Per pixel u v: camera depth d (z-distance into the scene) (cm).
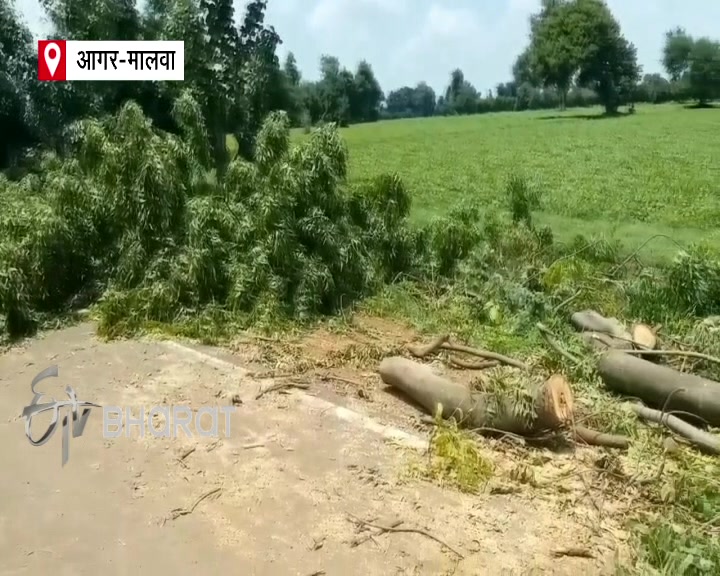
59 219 693
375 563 352
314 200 726
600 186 997
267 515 391
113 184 702
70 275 728
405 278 799
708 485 413
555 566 352
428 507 400
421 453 457
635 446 462
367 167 1191
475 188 1048
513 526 384
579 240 812
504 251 792
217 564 351
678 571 337
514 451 461
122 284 701
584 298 701
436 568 349
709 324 592
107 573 345
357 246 739
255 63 1145
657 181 998
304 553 359
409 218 923
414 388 517
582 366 564
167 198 703
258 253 690
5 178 976
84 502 404
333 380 570
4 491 414
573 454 462
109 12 1098
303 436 479
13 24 1184
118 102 1120
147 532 376
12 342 642
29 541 369
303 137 886
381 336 664
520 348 618
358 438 477
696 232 841
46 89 1168
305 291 691
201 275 679
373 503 403
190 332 651
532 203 922
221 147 1093
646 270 721
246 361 602
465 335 656
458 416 487
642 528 375
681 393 496
